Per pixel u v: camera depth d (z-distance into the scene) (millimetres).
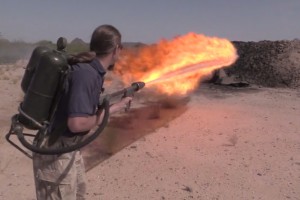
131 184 5621
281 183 5836
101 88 2996
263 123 9719
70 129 2818
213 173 6141
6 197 5051
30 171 5961
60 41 2910
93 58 2906
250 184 5754
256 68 20781
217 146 7602
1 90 13680
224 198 5250
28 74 2963
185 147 7457
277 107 12250
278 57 21203
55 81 2770
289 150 7480
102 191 5348
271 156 7078
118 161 6508
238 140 8062
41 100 2770
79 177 3406
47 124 2848
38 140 2928
